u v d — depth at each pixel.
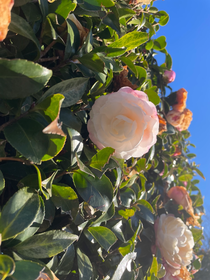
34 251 0.16
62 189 0.20
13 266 0.12
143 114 0.21
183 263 0.40
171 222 0.41
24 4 0.18
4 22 0.11
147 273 0.36
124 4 0.28
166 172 0.47
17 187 0.19
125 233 0.34
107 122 0.22
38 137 0.16
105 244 0.24
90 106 0.25
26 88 0.15
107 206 0.21
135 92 0.24
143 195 0.39
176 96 0.52
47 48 0.20
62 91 0.19
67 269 0.22
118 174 0.25
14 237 0.15
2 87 0.14
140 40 0.25
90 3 0.21
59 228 0.21
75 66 0.23
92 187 0.21
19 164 0.19
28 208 0.16
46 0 0.19
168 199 0.50
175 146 0.58
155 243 0.40
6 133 0.15
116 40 0.25
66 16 0.20
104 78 0.24
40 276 0.14
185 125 0.55
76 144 0.20
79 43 0.22
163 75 0.51
